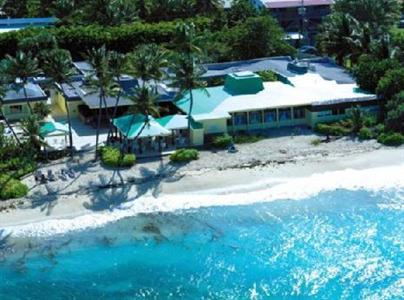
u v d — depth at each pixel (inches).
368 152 4675.2
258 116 5128.0
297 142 4884.4
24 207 4065.0
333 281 3329.2
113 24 6914.4
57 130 4753.9
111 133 4990.2
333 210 3986.2
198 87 4709.6
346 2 6889.8
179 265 3526.1
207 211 4015.8
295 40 7416.3
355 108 5014.8
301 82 5536.4
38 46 5841.5
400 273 3366.1
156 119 4980.3
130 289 3341.5
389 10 6973.4
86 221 3937.0
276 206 4047.7
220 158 4633.4
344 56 6053.2
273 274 3415.4
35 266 3553.2
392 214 3914.9
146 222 3922.2
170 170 4468.5
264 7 7214.6
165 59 4724.4
